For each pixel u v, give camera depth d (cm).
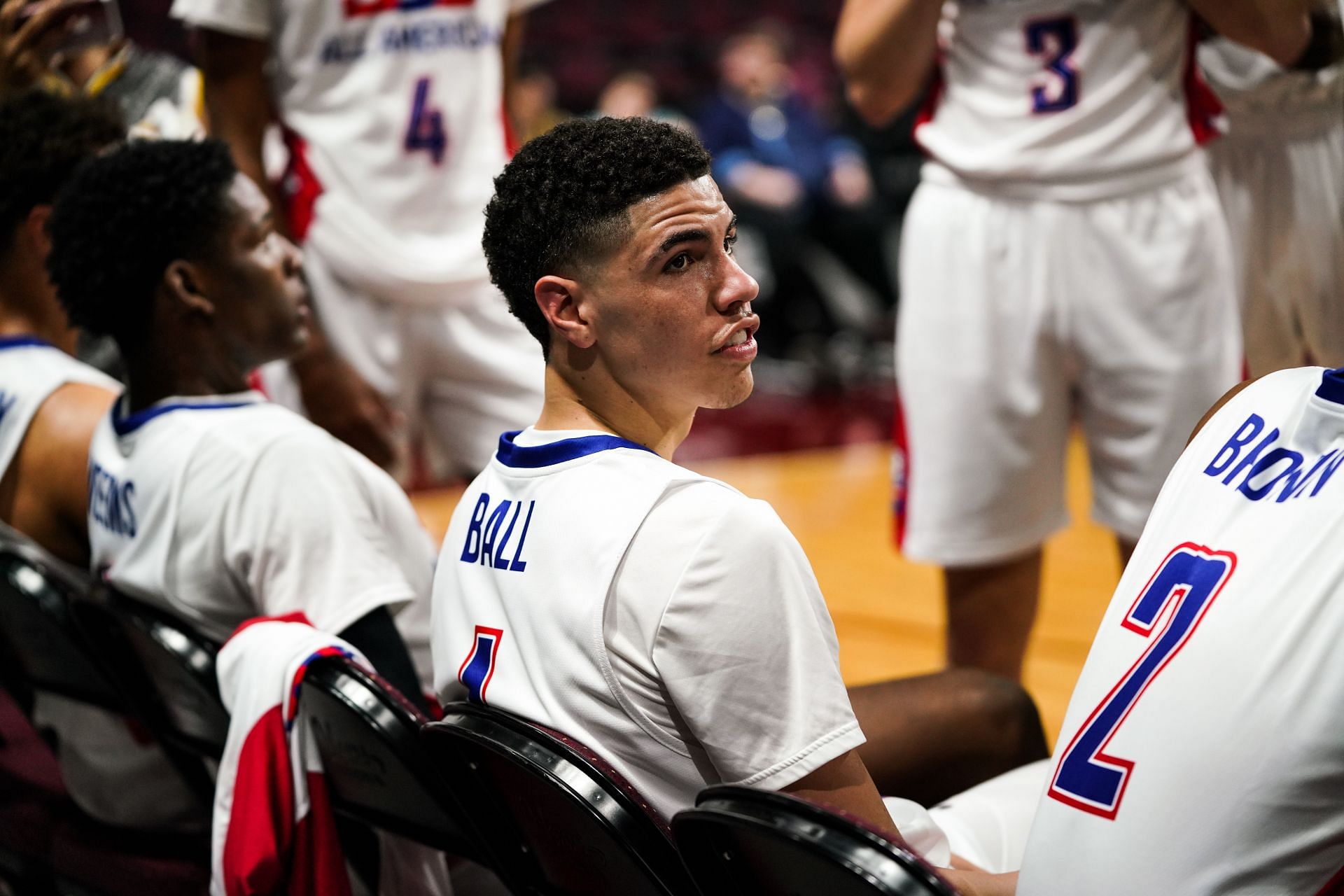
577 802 200
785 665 199
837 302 1449
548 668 212
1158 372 378
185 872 314
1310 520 182
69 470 335
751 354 220
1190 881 181
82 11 446
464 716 221
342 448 301
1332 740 173
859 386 1399
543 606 213
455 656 235
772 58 1478
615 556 203
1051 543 777
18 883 350
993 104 383
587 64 1734
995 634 429
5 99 357
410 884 282
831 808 175
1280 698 177
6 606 334
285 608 279
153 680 300
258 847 252
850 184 1447
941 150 394
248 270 302
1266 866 178
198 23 440
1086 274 379
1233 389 212
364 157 461
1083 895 189
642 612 202
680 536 201
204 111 486
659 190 212
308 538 281
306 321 321
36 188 346
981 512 405
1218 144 393
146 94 516
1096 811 190
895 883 166
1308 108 380
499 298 474
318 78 460
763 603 199
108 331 306
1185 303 374
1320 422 189
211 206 297
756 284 219
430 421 498
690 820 187
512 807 229
